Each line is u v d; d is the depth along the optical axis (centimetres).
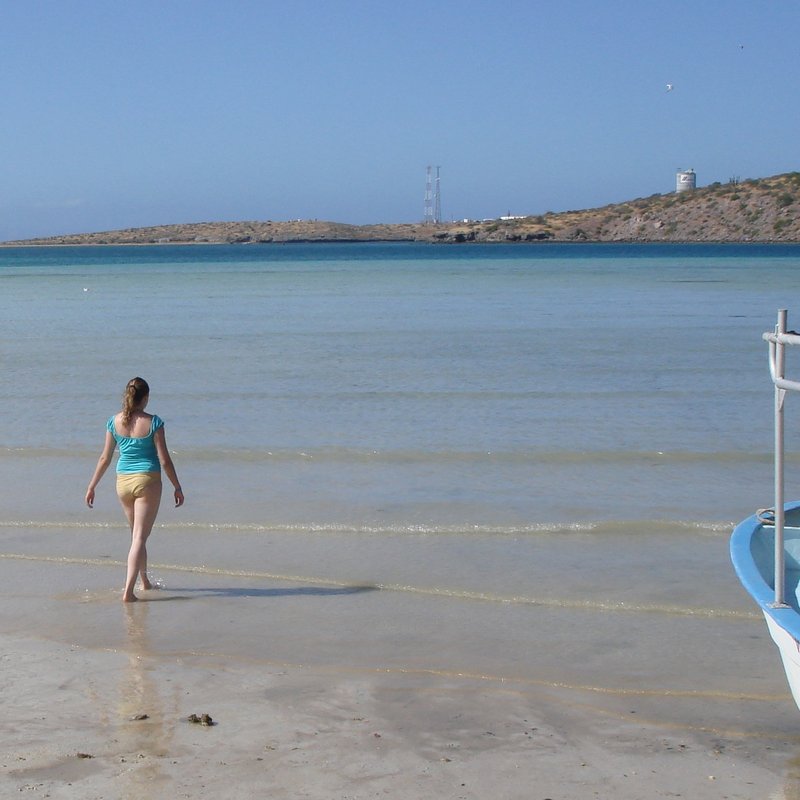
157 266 8631
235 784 477
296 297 3991
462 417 1434
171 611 725
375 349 2208
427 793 472
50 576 802
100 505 1002
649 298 3784
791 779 491
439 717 556
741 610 721
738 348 2197
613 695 588
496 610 727
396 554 852
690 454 1203
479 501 1011
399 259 10125
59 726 539
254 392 1645
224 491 1051
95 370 1902
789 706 573
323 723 547
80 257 12962
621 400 1563
